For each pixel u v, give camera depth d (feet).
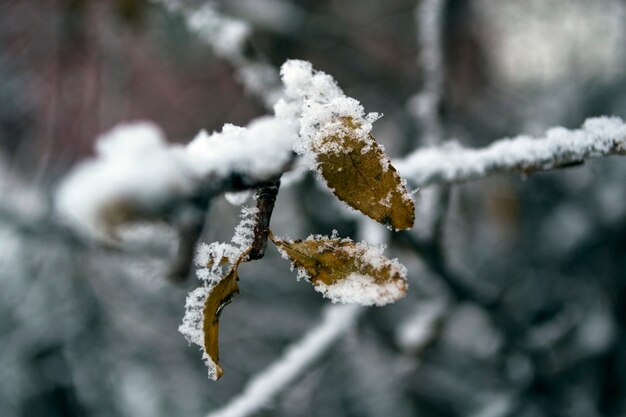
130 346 4.17
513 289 3.74
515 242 4.27
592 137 1.24
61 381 3.95
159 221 1.02
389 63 4.62
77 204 0.97
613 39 4.21
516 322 2.37
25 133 4.68
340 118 1.09
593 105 4.23
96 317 3.92
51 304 3.92
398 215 1.09
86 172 0.98
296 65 1.12
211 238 2.41
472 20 4.54
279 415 3.77
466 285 2.20
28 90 4.64
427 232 1.95
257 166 1.07
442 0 2.19
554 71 4.58
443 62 2.22
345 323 1.75
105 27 3.83
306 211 3.34
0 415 3.90
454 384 3.56
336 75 4.37
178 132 5.54
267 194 1.09
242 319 4.12
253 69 1.99
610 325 3.14
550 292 3.67
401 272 1.10
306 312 4.04
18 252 3.87
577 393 3.04
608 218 3.36
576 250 3.51
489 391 3.32
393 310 3.90
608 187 3.51
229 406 1.67
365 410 4.12
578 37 4.20
